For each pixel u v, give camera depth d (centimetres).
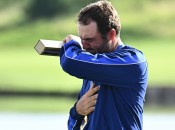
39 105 5047
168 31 12312
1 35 12506
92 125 1025
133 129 1022
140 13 13250
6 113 4441
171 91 5309
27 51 10962
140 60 1032
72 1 13862
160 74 7594
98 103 1028
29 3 13950
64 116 4197
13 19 13600
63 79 7350
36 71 8312
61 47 1062
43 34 12506
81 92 1098
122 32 12294
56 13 13625
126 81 1021
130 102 1026
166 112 4466
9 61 9594
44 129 3488
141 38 11950
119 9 13488
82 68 1021
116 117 1017
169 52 10250
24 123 3769
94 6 1020
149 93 5319
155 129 3541
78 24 1031
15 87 6450
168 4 13600
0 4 14312
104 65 1016
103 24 1019
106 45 1032
